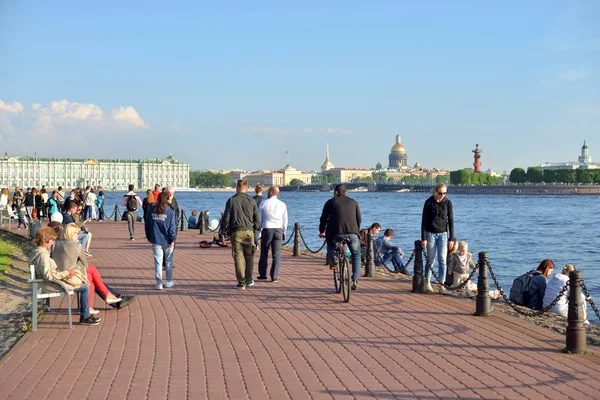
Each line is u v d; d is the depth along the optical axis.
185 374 9.65
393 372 9.74
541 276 17.16
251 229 17.86
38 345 11.45
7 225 46.41
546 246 54.81
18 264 23.94
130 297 15.02
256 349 11.09
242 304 15.41
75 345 11.43
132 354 10.79
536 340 11.77
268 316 13.95
